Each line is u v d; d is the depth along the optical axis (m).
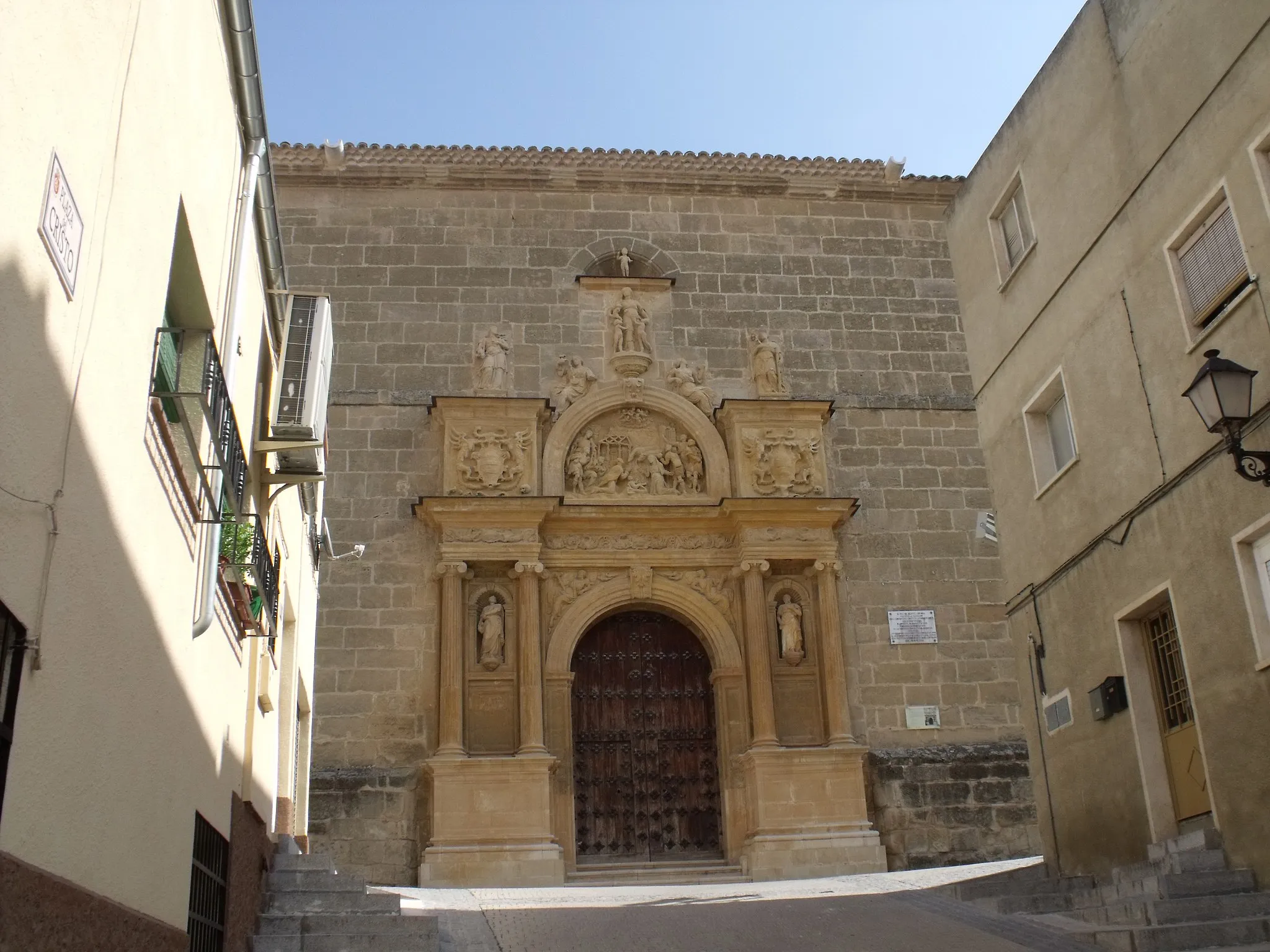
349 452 23.16
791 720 22.23
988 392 16.58
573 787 21.53
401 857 20.52
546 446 23.36
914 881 16.84
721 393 24.48
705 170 26.02
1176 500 12.42
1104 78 13.98
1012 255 16.38
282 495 13.38
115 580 6.76
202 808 9.19
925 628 23.17
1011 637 15.79
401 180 25.25
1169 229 12.75
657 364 24.56
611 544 22.88
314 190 25.14
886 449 24.45
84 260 6.05
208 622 8.97
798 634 22.52
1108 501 13.65
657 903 15.04
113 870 6.73
